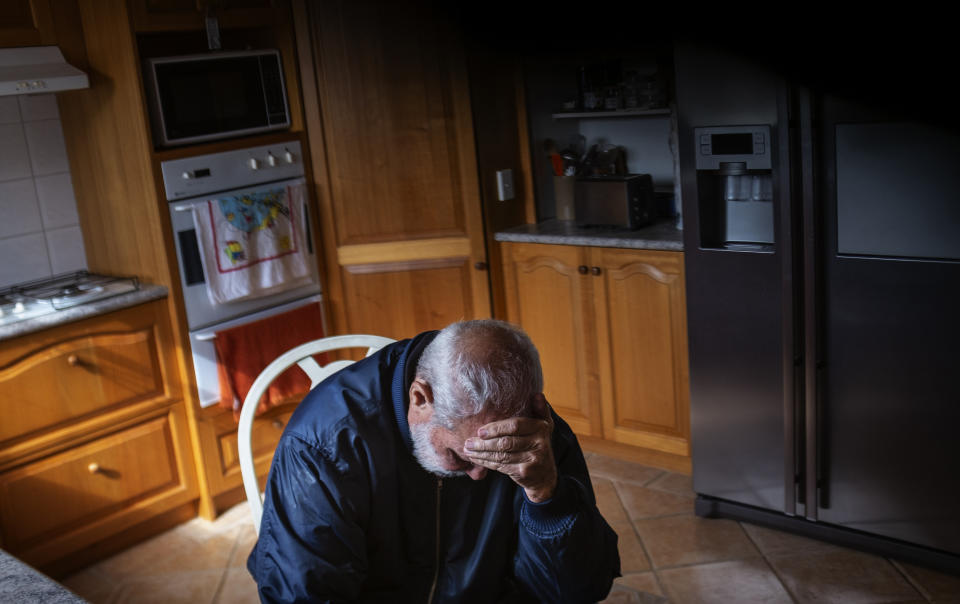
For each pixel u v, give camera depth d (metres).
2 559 0.98
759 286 2.33
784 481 2.44
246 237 2.86
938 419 2.13
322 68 2.98
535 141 3.19
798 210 2.20
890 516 2.28
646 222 2.96
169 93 2.67
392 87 2.96
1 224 2.79
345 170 3.06
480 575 1.27
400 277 3.15
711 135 2.29
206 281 2.79
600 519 1.25
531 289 3.10
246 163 2.87
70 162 2.90
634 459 3.04
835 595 2.19
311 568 1.11
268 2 2.93
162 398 2.78
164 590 2.52
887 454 2.24
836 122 2.05
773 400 2.39
